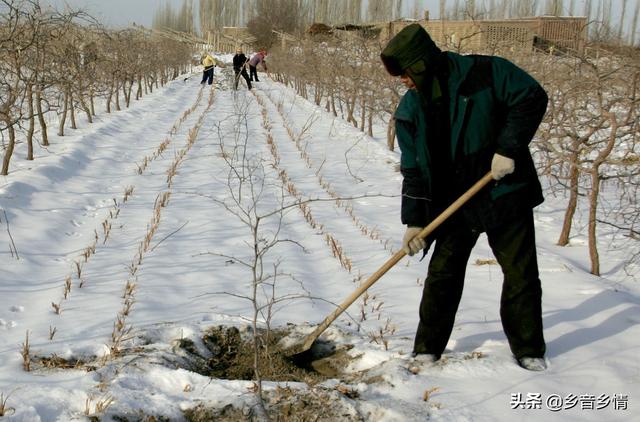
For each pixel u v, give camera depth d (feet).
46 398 9.61
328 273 17.53
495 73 10.30
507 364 11.19
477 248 20.30
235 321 13.43
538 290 11.02
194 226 21.83
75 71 44.83
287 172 32.99
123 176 30.07
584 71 24.13
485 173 10.69
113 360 11.27
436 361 11.38
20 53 29.07
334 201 26.76
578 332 12.55
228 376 11.96
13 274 16.28
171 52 107.65
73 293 15.16
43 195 24.50
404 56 10.19
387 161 36.40
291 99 73.10
